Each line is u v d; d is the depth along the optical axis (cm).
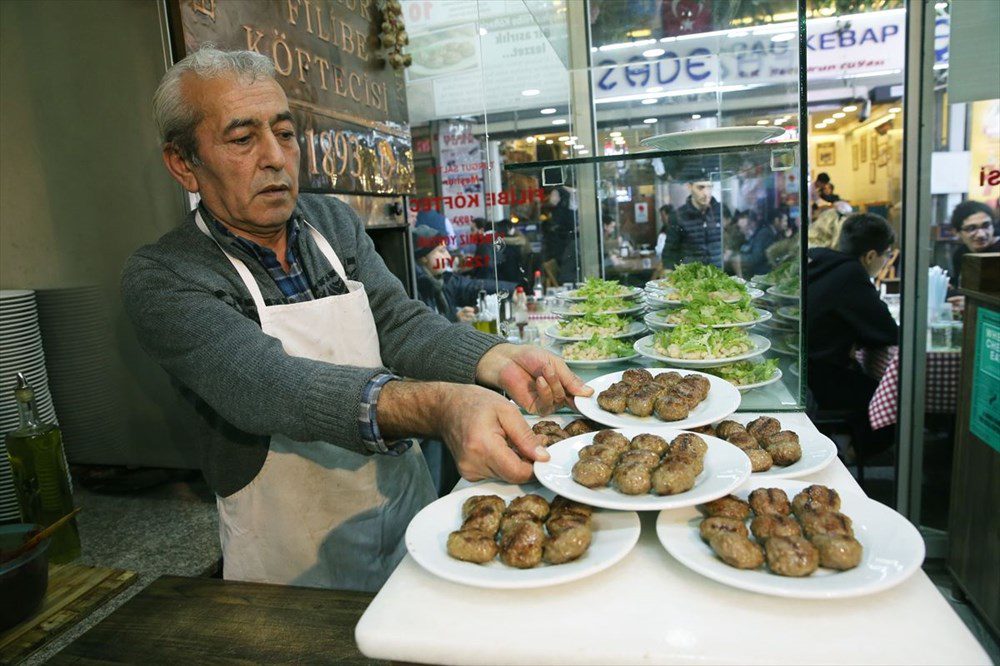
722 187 148
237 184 122
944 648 62
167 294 119
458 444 92
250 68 122
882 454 362
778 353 133
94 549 145
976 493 221
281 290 139
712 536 76
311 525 139
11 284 174
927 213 259
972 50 238
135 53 152
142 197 159
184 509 162
